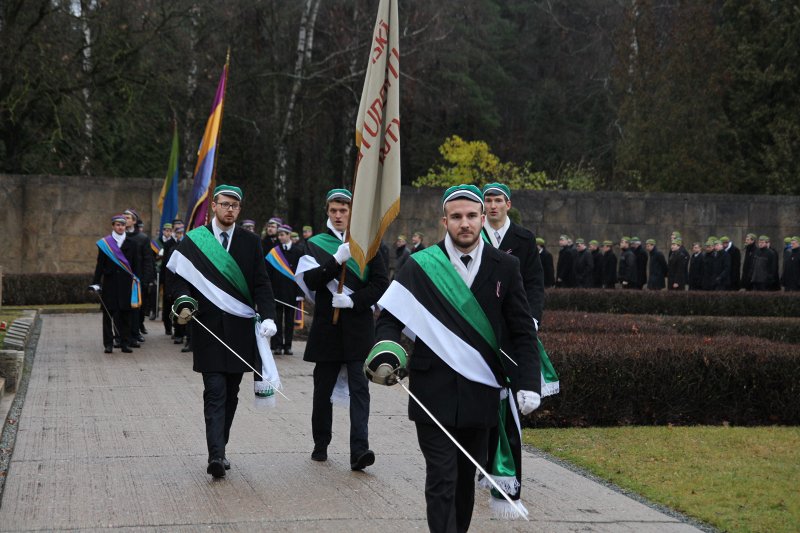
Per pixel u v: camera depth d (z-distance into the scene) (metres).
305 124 32.28
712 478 6.70
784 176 29.69
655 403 9.00
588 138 40.41
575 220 26.89
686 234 27.16
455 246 4.86
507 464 4.87
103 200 25.23
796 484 6.53
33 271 24.81
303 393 10.57
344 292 6.98
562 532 5.46
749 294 19.28
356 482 6.53
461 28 35.78
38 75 25.05
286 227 14.91
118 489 6.20
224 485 6.36
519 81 43.97
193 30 30.70
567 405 8.80
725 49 30.22
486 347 4.72
